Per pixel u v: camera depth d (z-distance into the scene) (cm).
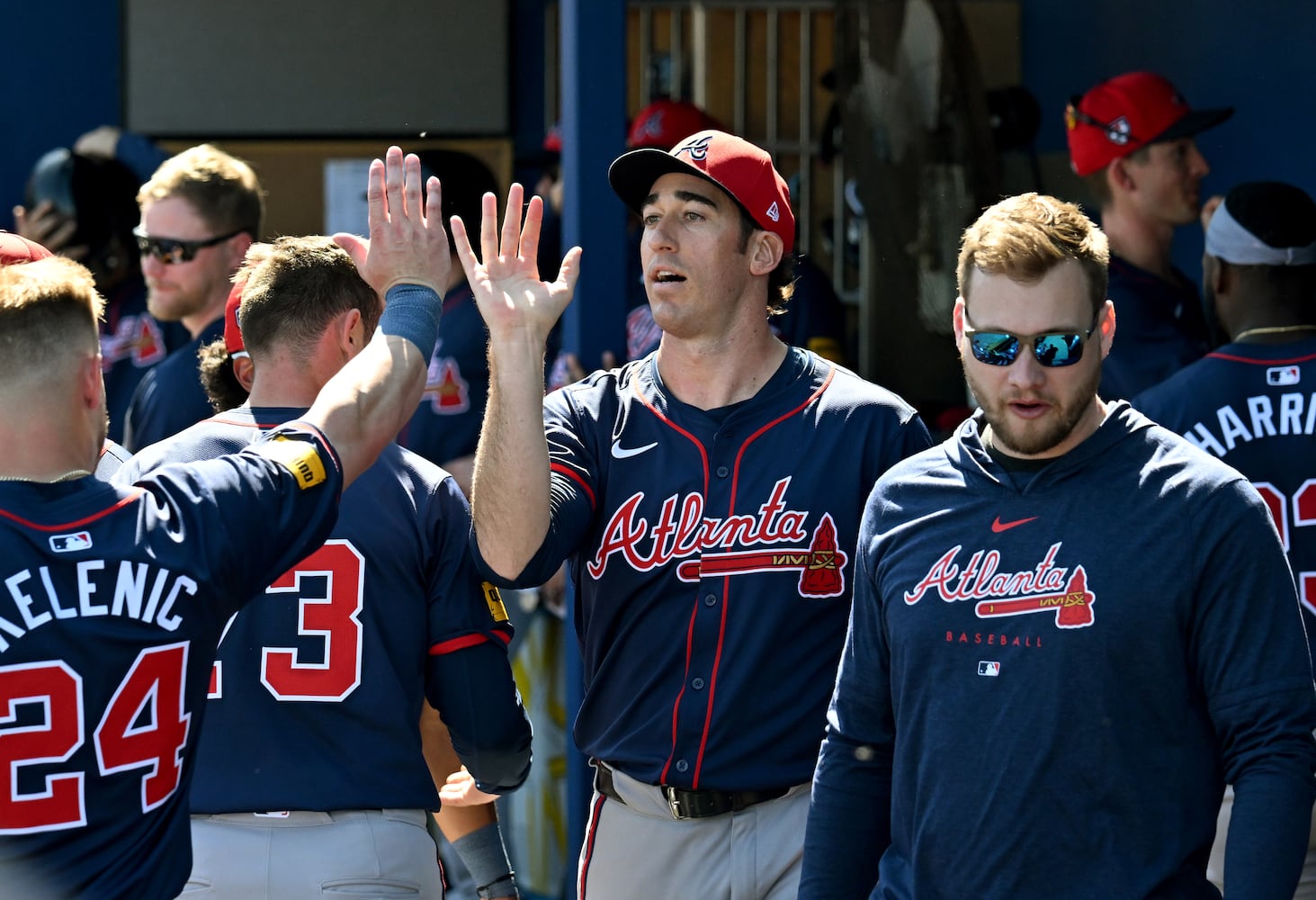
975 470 876
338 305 1020
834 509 1054
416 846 991
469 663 1010
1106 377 1652
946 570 861
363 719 973
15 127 2486
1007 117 1986
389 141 2489
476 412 1755
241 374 1127
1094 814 816
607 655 1084
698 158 1052
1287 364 1194
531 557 984
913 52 1864
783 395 1080
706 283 1055
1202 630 816
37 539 743
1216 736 832
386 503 993
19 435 759
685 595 1053
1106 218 1767
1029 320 834
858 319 2222
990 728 834
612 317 1484
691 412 1077
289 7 2478
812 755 1049
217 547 771
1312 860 1175
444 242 907
